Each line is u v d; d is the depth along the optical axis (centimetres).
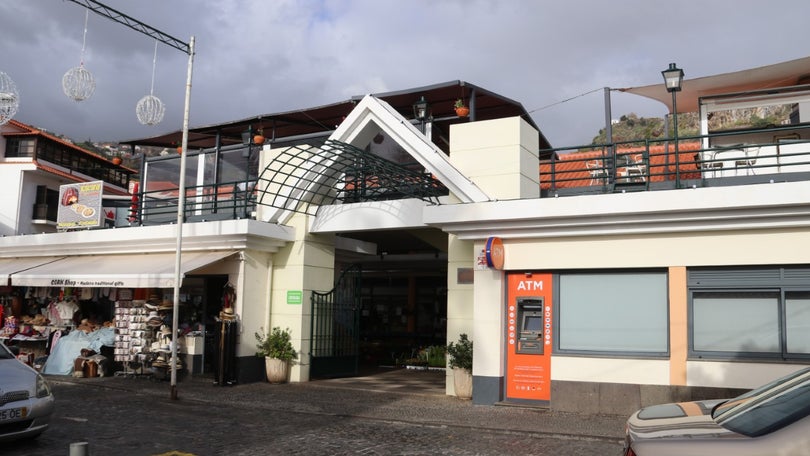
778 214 1002
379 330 2700
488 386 1209
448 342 1338
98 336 1689
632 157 1783
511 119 1279
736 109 1503
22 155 3725
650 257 1103
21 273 1719
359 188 1608
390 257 2364
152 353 1570
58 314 1814
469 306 1327
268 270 1585
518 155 1265
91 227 1892
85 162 4141
